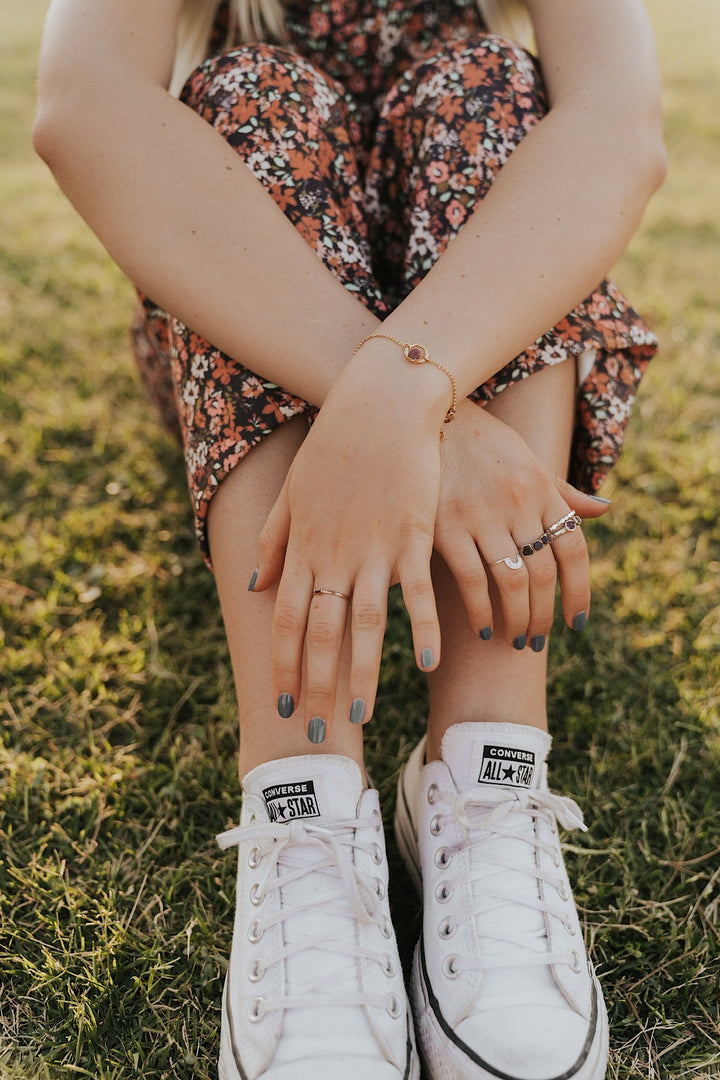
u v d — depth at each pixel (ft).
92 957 3.92
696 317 9.05
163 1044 3.69
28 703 5.23
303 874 3.51
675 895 4.28
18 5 24.49
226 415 3.85
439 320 3.54
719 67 18.56
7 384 7.86
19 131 14.32
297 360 3.64
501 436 3.70
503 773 3.75
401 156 4.47
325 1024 3.19
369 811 3.68
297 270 3.69
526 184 3.80
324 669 3.32
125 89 3.89
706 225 11.14
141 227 3.77
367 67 5.01
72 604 5.88
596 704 5.30
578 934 3.58
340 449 3.36
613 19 4.27
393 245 4.72
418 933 4.07
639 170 3.97
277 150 4.01
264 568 3.59
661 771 4.87
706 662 5.49
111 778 4.76
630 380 4.50
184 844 4.50
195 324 3.79
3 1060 3.59
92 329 8.65
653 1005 3.82
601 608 5.91
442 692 3.97
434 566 3.97
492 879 3.55
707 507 6.65
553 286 3.71
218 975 3.90
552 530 3.63
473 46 4.31
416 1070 3.32
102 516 6.57
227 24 5.07
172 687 5.33
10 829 4.50
